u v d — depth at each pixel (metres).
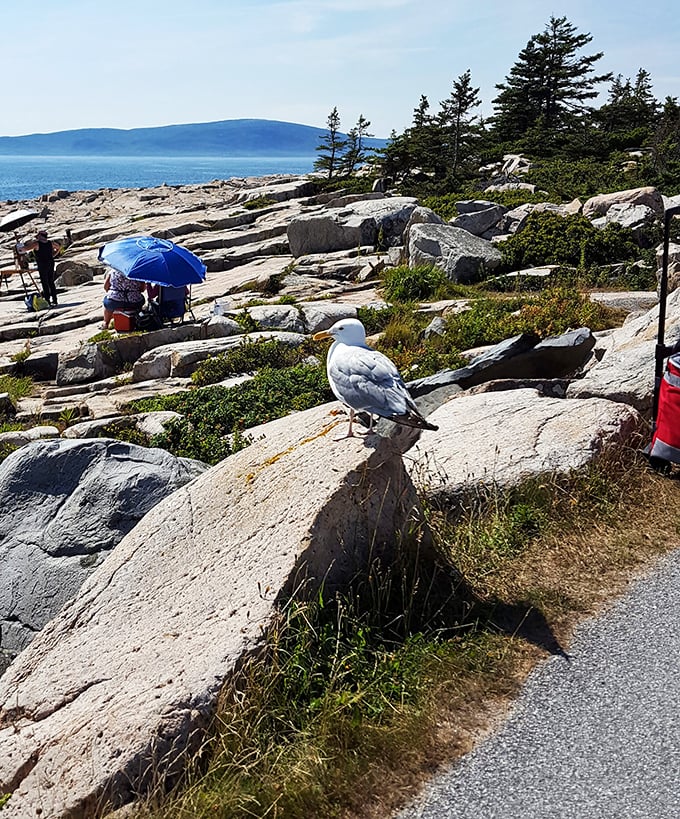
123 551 6.15
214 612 5.11
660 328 7.64
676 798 4.10
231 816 4.04
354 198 37.62
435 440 7.90
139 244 20.67
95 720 4.57
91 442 8.30
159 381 16.66
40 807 4.30
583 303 16.36
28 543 7.82
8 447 12.86
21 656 5.59
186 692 4.48
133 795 4.26
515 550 6.41
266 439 6.69
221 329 18.75
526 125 64.69
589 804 4.10
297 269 25.72
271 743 4.40
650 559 6.30
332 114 50.09
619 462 7.31
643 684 4.93
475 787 4.25
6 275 30.56
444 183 41.47
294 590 5.07
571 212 27.38
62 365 18.61
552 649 5.29
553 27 65.31
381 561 5.59
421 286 21.14
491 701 4.85
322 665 4.91
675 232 23.33
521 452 7.34
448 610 5.59
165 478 7.95
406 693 4.83
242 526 5.75
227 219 39.19
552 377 10.62
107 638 5.34
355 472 5.47
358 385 5.16
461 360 13.52
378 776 4.31
